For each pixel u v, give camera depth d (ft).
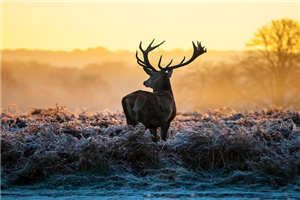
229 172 222.28
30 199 192.54
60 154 225.35
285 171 216.54
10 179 215.92
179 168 220.43
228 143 227.20
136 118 246.88
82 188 210.59
